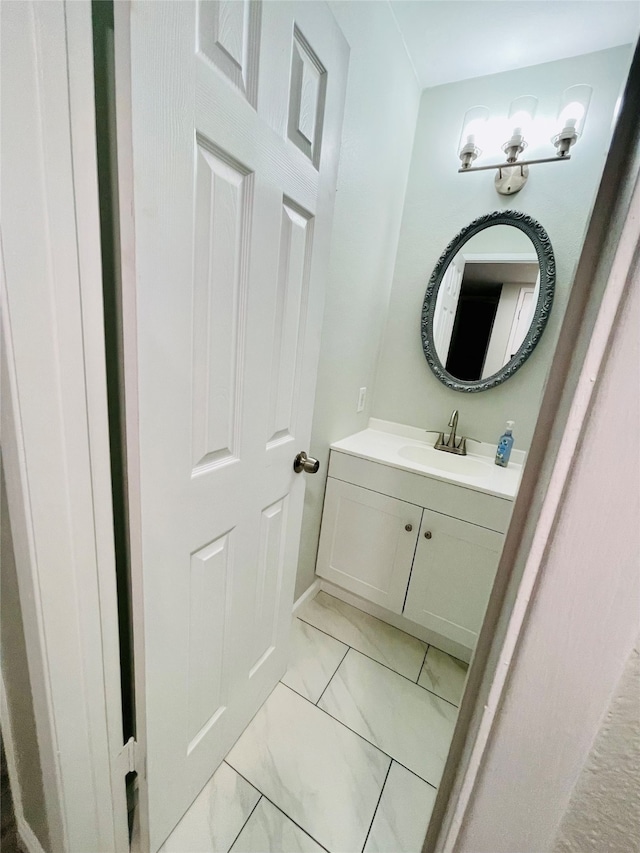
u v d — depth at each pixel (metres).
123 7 0.42
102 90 0.50
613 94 1.31
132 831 0.86
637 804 0.31
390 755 1.09
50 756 0.62
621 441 0.25
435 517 1.40
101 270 0.52
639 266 0.24
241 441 0.80
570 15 1.19
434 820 0.43
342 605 1.72
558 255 1.45
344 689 1.30
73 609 0.58
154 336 0.55
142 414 0.56
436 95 1.59
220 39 0.55
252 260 0.71
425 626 1.49
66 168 0.45
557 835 0.34
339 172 1.18
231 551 0.85
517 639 0.31
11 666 0.65
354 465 1.54
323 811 0.95
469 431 1.74
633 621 0.27
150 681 0.69
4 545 0.55
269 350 0.83
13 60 0.39
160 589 0.66
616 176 0.26
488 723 0.34
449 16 1.24
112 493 0.65
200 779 0.94
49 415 0.50
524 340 1.54
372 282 1.60
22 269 0.44
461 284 1.64
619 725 0.30
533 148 1.45
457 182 1.60
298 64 0.71
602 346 0.25
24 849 0.80
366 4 1.11
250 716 1.13
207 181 0.58
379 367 1.90
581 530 0.27
